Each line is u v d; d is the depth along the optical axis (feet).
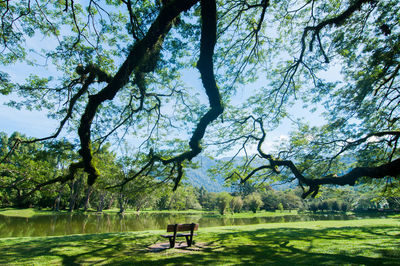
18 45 24.38
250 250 25.12
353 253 22.34
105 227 70.85
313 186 23.79
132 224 83.30
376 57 26.13
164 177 39.27
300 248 25.79
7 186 28.96
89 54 25.38
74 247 27.73
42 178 30.09
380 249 23.71
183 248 26.45
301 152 35.60
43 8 25.34
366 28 27.84
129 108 36.70
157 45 20.51
